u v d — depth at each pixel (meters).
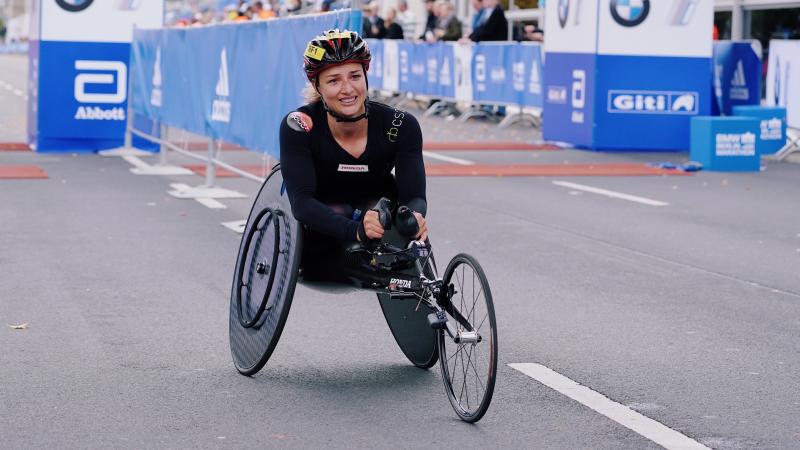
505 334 6.81
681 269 8.95
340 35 5.22
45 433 4.88
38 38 17.14
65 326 6.89
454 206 12.30
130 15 17.31
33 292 7.84
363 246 5.32
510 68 22.73
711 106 19.09
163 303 7.56
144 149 17.64
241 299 6.03
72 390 5.55
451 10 25.91
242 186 13.73
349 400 5.45
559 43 18.92
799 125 17.03
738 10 21.86
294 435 4.90
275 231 5.69
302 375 5.89
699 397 5.53
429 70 25.88
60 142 17.45
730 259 9.38
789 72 17.22
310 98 5.44
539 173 15.41
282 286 5.57
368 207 5.55
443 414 5.24
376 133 5.38
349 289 5.68
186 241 9.92
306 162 5.37
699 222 11.32
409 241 5.43
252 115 10.98
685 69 17.94
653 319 7.25
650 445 4.79
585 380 5.81
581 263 9.16
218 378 5.81
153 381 5.73
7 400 5.36
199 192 13.06
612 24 17.83
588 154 18.03
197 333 6.77
